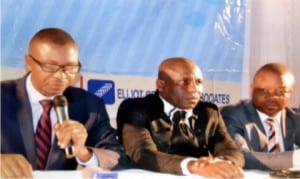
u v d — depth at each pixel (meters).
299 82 2.97
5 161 1.70
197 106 2.35
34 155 2.06
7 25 2.52
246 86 3.01
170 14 2.86
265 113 2.41
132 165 2.07
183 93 2.24
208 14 2.94
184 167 1.87
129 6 2.77
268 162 2.18
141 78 2.81
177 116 2.25
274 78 2.39
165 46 2.86
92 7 2.69
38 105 2.10
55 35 2.08
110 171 1.86
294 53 3.00
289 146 2.44
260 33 3.01
